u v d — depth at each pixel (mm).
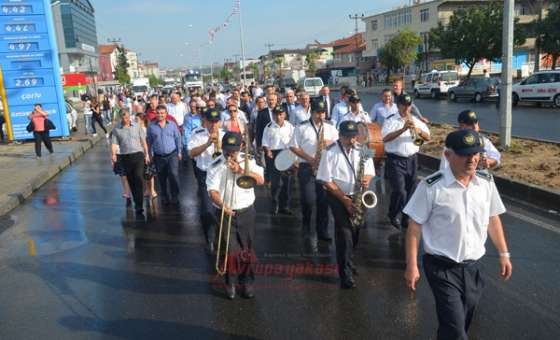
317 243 6621
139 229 7652
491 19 36531
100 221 8234
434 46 40938
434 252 3314
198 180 6648
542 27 32375
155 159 8969
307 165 6926
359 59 74000
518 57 52281
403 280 5281
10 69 19297
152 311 4816
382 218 7586
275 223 7621
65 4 71688
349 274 5094
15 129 19656
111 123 28797
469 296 3305
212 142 6086
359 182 4965
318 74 75062
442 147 12547
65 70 68938
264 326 4426
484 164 4996
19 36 19188
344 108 10008
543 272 5258
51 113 19922
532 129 16031
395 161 6703
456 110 25172
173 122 9016
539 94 23766
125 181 9141
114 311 4852
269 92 10188
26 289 5496
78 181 12070
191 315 4695
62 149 17281
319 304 4805
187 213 8453
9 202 9328
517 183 8328
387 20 63375
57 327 4570
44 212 9039
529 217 7098
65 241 7223
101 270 5988
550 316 4371
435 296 3338
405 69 56938
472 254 3281
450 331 3242
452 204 3213
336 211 5059
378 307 4688
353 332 4258
